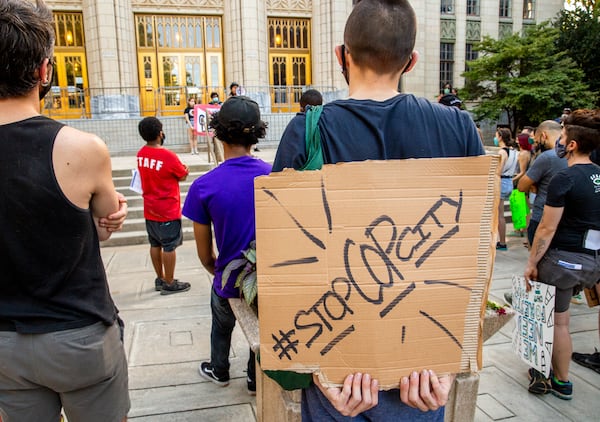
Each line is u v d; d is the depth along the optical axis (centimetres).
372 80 137
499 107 1717
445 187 124
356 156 128
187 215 270
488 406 301
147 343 382
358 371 125
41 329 150
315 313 125
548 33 1761
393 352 125
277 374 138
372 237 123
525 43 1747
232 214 260
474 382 236
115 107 1596
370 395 125
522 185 456
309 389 143
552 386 313
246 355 362
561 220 300
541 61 1698
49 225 148
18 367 152
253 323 222
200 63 1781
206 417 289
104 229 173
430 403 127
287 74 1875
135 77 1708
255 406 299
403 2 135
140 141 1493
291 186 122
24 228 146
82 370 157
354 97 138
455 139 134
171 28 1753
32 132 148
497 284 528
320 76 1831
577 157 302
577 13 1988
